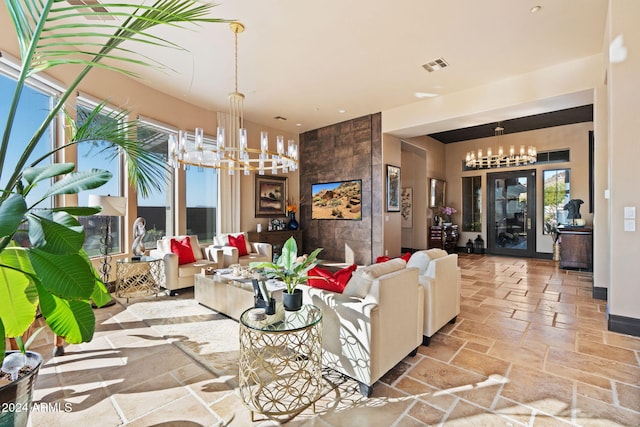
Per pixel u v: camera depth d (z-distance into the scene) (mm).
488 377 2219
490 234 8391
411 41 3535
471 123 5402
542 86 4238
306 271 2264
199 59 3936
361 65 4105
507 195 8109
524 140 7742
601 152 4020
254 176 6867
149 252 4512
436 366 2375
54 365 2359
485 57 3906
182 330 3029
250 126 6781
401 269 2449
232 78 4484
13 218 973
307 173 7617
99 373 2250
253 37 3438
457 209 8938
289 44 3586
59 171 1291
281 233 6922
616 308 3025
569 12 3041
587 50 3752
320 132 7285
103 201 3336
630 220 2969
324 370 2328
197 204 5746
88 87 3887
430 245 8055
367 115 6336
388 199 6324
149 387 2080
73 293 1138
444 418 1787
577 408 1873
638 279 2932
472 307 3791
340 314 2152
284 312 2178
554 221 7371
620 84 2996
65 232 1083
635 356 2521
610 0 2934
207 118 5840
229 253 4848
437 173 8664
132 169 2613
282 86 4805
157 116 4875
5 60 2896
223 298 3393
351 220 6707
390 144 6305
